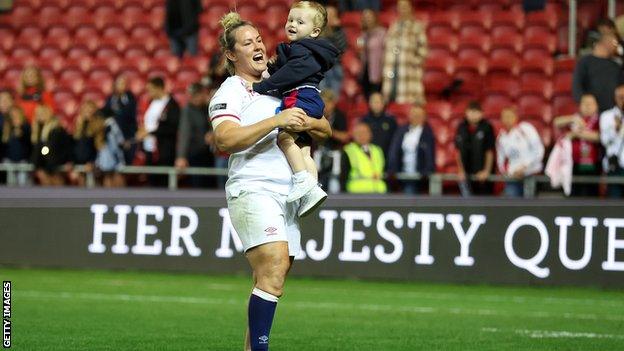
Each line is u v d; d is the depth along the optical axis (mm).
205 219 49531
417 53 59969
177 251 49781
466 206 46781
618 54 54906
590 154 48656
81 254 50906
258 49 21875
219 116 21312
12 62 74438
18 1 78750
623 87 48312
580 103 52812
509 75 64125
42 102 60250
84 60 72688
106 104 58156
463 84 64000
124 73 71000
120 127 57219
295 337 29859
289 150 21469
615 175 48250
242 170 21469
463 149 51625
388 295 42281
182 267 49688
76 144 56875
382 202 47594
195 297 40438
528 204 46250
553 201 45969
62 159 56812
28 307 36312
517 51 65375
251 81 22031
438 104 61750
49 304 37344
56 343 27688
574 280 45656
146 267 50125
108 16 75625
